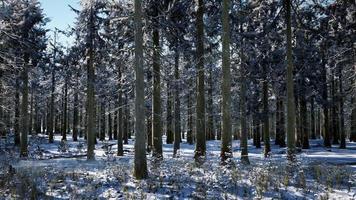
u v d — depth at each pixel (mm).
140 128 14117
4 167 18438
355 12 20953
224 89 16859
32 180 13688
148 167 16688
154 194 11500
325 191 11773
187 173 14664
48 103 60031
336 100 35094
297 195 11297
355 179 13812
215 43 22109
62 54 40500
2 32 21156
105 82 31891
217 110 38062
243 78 24500
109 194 11438
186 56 21875
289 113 18844
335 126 41781
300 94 31109
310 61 29328
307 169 15828
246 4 22297
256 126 35219
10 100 35031
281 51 27500
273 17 21297
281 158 23703
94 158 26094
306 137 35125
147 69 21000
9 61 21469
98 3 25234
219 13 21219
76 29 26453
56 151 36812
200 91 19828
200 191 11586
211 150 35469
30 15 30828
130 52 20406
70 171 16438
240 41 23500
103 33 26016
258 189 11578
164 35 20922
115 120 58938
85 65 30531
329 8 21578
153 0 19438
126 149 38438
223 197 11164
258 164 16875
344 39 21969
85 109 54406
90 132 26281
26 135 31328
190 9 21094
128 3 19641
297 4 20656
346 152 30078
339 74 29797
